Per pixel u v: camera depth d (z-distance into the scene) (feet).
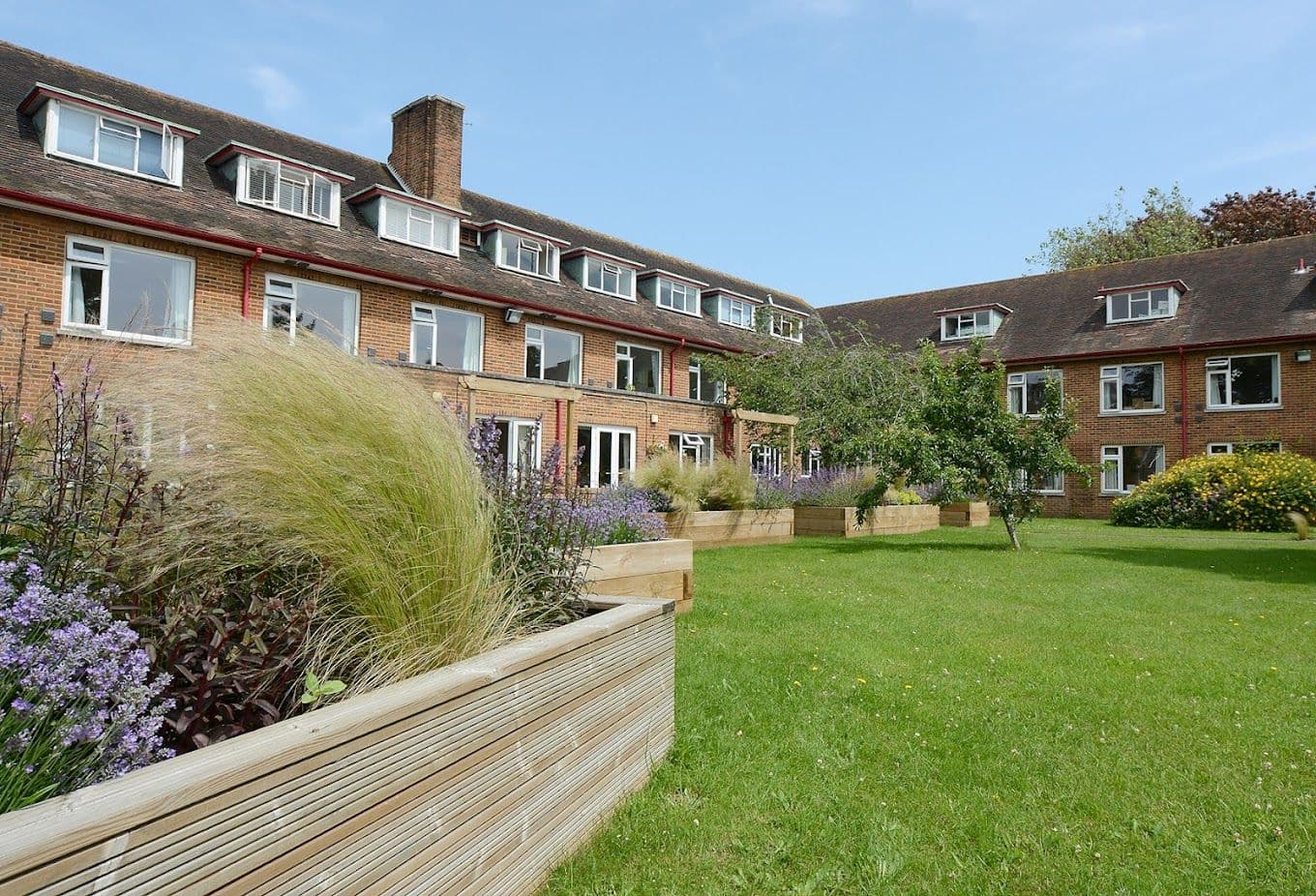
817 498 49.47
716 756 10.18
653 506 36.04
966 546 41.39
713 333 74.43
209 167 46.37
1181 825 8.49
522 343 55.42
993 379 41.45
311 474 7.19
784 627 18.47
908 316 94.79
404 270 48.93
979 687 13.74
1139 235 123.95
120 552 6.54
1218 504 58.70
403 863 5.23
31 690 4.68
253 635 6.23
